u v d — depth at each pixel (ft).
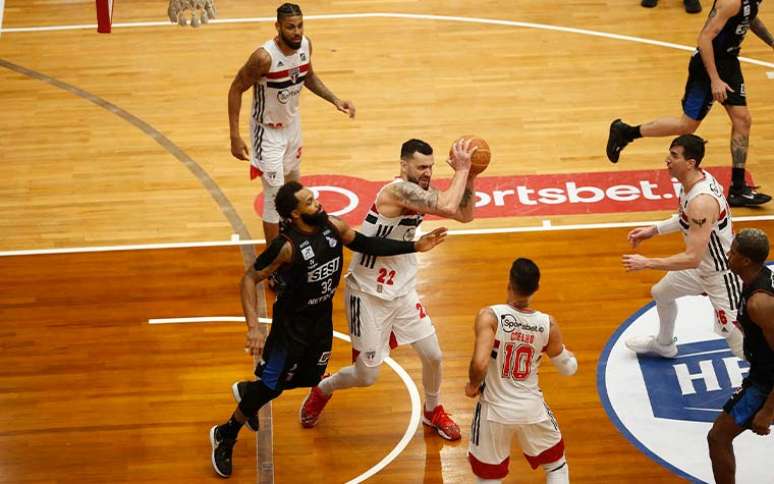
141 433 34.06
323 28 61.16
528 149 49.57
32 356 37.55
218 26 61.46
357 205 45.78
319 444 33.53
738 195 45.03
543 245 43.09
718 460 29.12
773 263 41.09
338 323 39.06
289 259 29.07
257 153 40.04
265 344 30.91
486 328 27.55
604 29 60.59
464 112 52.70
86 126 52.01
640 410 34.58
